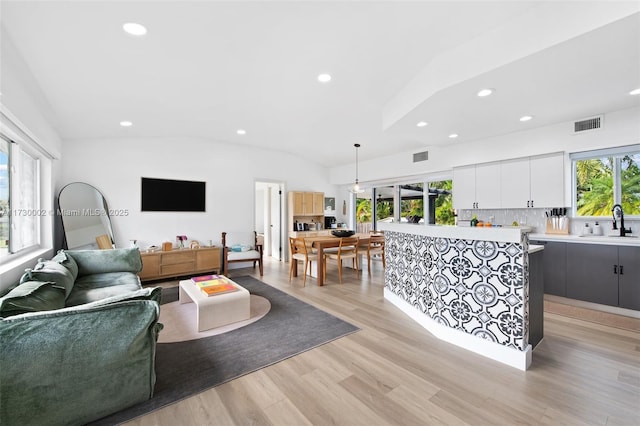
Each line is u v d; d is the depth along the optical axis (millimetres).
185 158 5418
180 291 3645
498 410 1673
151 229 5051
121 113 3646
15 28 1838
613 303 3189
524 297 2131
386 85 3223
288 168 6926
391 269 3785
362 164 7012
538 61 2059
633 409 1667
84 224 4297
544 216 4133
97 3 1702
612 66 2143
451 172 5402
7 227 2746
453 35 2260
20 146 2979
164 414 1659
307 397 1812
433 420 1595
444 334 2619
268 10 1901
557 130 3762
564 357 2270
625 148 3432
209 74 2799
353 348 2467
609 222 3623
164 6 1788
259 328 2896
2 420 1362
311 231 6855
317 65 2703
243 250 5684
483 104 2957
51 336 1463
